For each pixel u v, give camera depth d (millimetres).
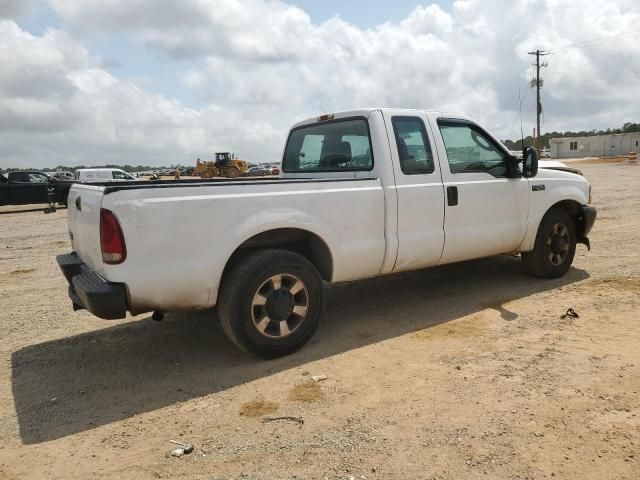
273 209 3846
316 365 3805
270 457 2643
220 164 45125
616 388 3137
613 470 2375
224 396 3387
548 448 2568
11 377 3889
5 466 2693
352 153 4777
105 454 2768
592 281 5648
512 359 3668
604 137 73812
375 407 3105
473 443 2648
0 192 19625
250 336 3787
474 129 5195
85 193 3779
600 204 13023
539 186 5570
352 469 2490
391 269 4582
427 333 4348
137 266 3355
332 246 4152
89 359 4203
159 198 3426
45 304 5965
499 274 6223
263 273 3771
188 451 2736
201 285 3582
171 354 4227
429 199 4680
